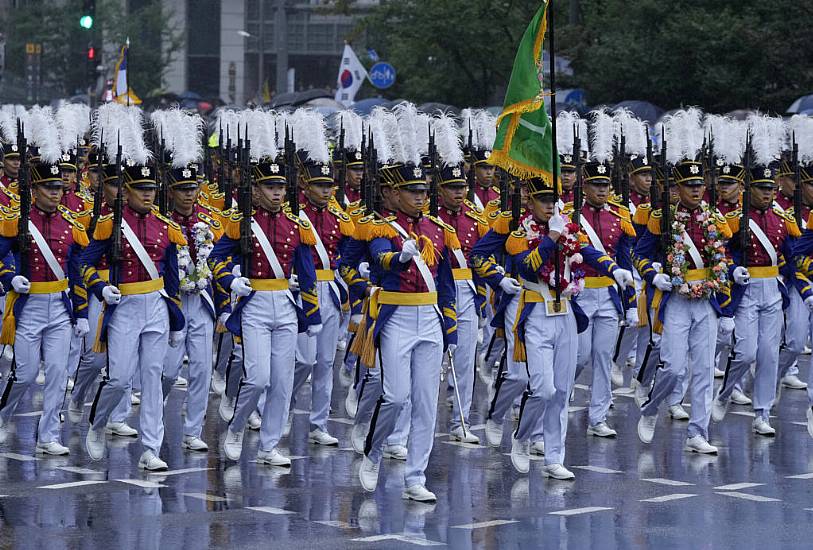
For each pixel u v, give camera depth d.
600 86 86.69
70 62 141.75
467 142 37.62
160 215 27.92
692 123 30.39
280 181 27.27
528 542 22.27
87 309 28.38
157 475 26.94
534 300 26.52
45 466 27.59
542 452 29.64
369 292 25.50
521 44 26.62
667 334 29.94
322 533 22.64
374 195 26.38
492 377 36.94
